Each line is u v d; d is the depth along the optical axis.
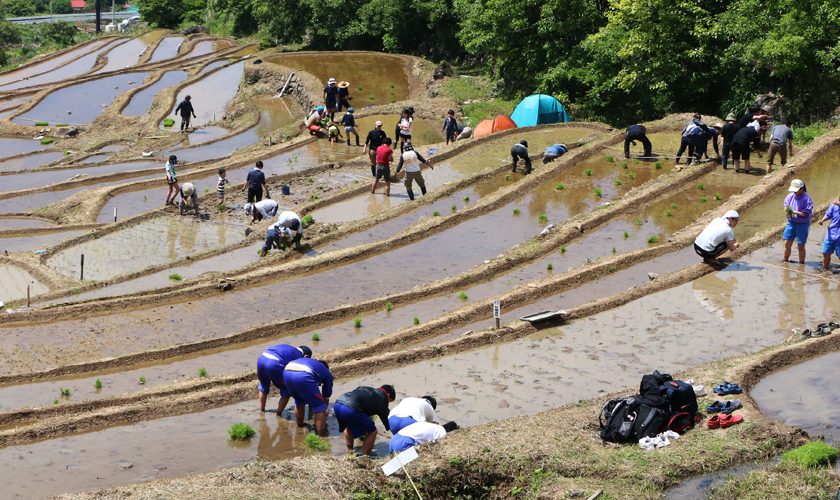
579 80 49.84
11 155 49.81
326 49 75.12
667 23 44.28
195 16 106.12
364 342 19.69
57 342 20.47
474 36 56.66
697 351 18.64
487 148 38.69
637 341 19.23
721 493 12.35
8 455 14.98
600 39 47.81
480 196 31.56
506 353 18.88
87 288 24.55
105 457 14.88
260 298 23.06
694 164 32.47
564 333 19.83
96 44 90.25
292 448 15.13
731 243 23.05
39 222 33.84
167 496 12.18
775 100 40.75
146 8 107.69
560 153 35.06
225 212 32.47
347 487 12.58
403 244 26.88
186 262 26.77
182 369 19.00
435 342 19.89
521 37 54.25
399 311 22.02
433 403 14.73
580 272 23.27
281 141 44.53
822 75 39.38
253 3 82.38
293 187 35.16
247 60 74.94
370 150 34.00
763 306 20.86
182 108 52.56
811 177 30.25
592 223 27.44
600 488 12.61
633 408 14.14
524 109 45.53
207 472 13.89
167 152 46.47
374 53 68.00
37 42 114.06
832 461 13.16
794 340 18.45
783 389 16.41
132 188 37.41
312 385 15.30
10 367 19.05
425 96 57.47
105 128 55.88
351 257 25.66
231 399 17.05
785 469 12.88
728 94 44.34
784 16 38.62
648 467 13.01
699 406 15.16
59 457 14.91
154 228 30.73
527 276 23.95
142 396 17.23
